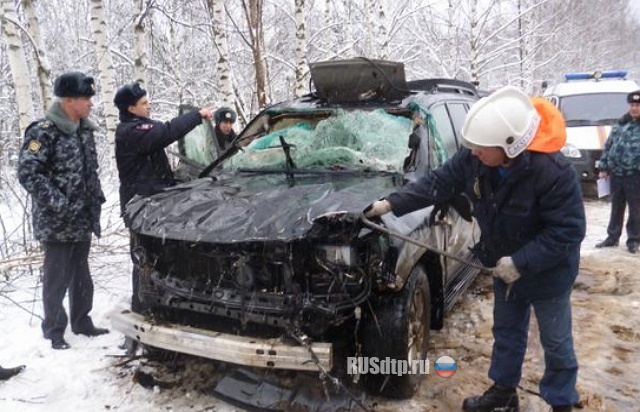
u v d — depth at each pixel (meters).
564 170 2.36
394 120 3.87
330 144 3.91
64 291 3.78
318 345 2.60
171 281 3.00
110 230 6.09
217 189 3.47
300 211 2.85
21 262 4.83
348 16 14.60
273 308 2.68
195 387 3.19
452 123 4.41
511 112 2.28
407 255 2.90
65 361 3.58
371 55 12.23
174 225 2.96
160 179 4.11
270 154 3.96
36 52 8.00
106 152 13.18
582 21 23.23
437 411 2.98
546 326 2.71
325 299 2.69
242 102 9.39
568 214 2.37
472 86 5.55
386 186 3.28
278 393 2.96
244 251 2.75
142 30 8.27
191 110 4.30
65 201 3.58
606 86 9.68
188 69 14.22
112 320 3.13
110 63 8.54
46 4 16.42
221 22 7.48
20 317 4.25
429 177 2.75
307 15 14.61
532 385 3.27
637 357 3.64
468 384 3.28
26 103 7.98
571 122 9.12
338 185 3.36
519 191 2.43
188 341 2.79
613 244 6.23
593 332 4.02
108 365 3.53
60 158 3.65
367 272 2.70
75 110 3.65
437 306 3.56
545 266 2.45
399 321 2.86
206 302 2.86
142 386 3.27
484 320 4.22
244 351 2.65
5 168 10.04
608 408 3.04
